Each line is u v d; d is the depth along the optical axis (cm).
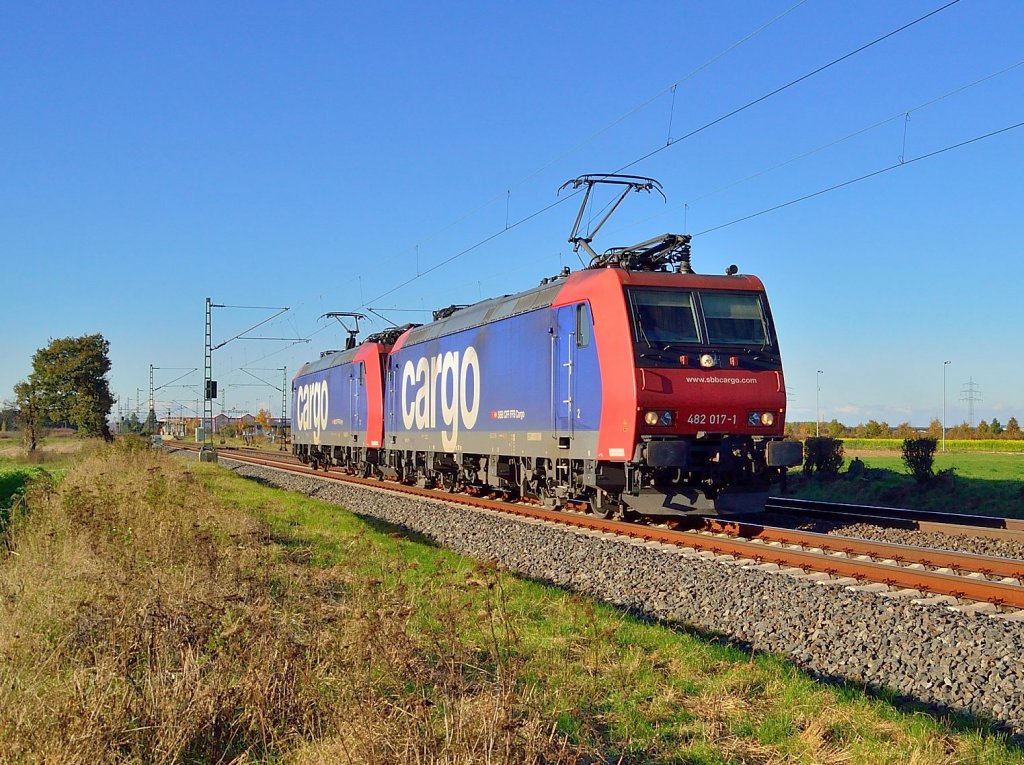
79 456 4509
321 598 951
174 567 986
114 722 586
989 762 607
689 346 1603
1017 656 803
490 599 1045
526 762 546
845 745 630
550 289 1912
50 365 6047
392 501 2334
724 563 1295
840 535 1594
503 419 2092
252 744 607
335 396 3803
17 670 688
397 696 666
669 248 1733
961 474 2903
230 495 2506
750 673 791
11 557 1172
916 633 879
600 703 716
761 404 1620
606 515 1872
